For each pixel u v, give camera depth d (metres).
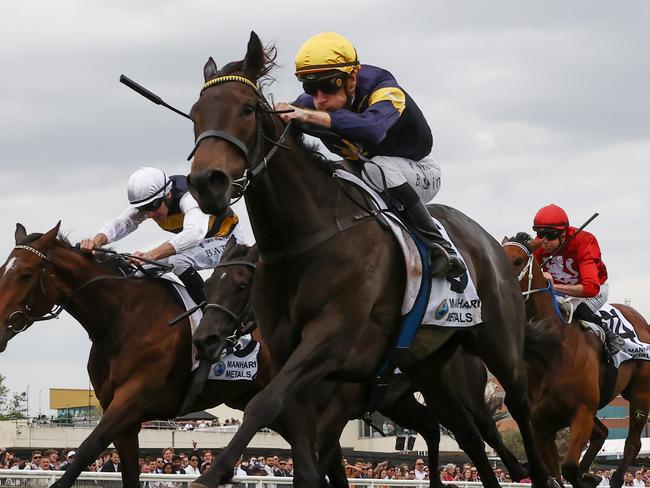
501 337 7.45
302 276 5.98
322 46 6.62
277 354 6.22
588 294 11.16
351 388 7.30
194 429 25.77
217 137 5.49
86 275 9.19
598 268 11.86
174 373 9.27
